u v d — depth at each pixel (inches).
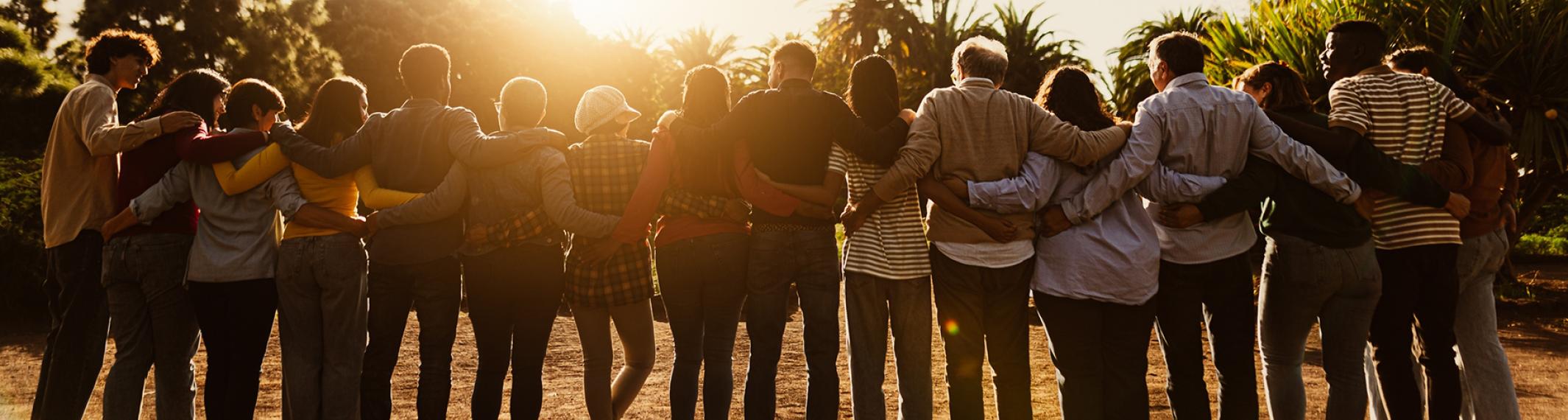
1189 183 114.0
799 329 283.3
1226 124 115.4
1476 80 302.4
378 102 1226.6
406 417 167.2
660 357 228.2
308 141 121.5
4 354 253.6
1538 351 254.2
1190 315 118.8
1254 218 276.2
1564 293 389.7
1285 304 120.3
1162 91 121.0
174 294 124.9
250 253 121.9
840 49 1135.6
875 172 121.6
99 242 130.6
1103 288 114.5
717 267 121.2
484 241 121.4
